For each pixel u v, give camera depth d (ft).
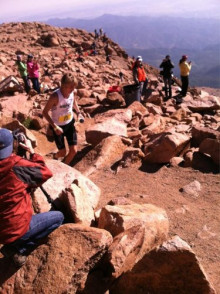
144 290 11.54
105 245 11.27
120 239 11.91
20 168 10.37
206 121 37.17
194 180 21.17
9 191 10.35
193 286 10.93
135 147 26.68
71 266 10.79
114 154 25.46
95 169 23.63
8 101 40.47
